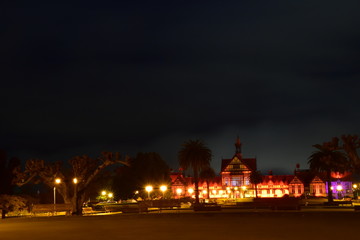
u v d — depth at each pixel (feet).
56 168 161.99
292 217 124.88
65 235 92.68
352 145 117.39
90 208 231.71
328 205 195.11
